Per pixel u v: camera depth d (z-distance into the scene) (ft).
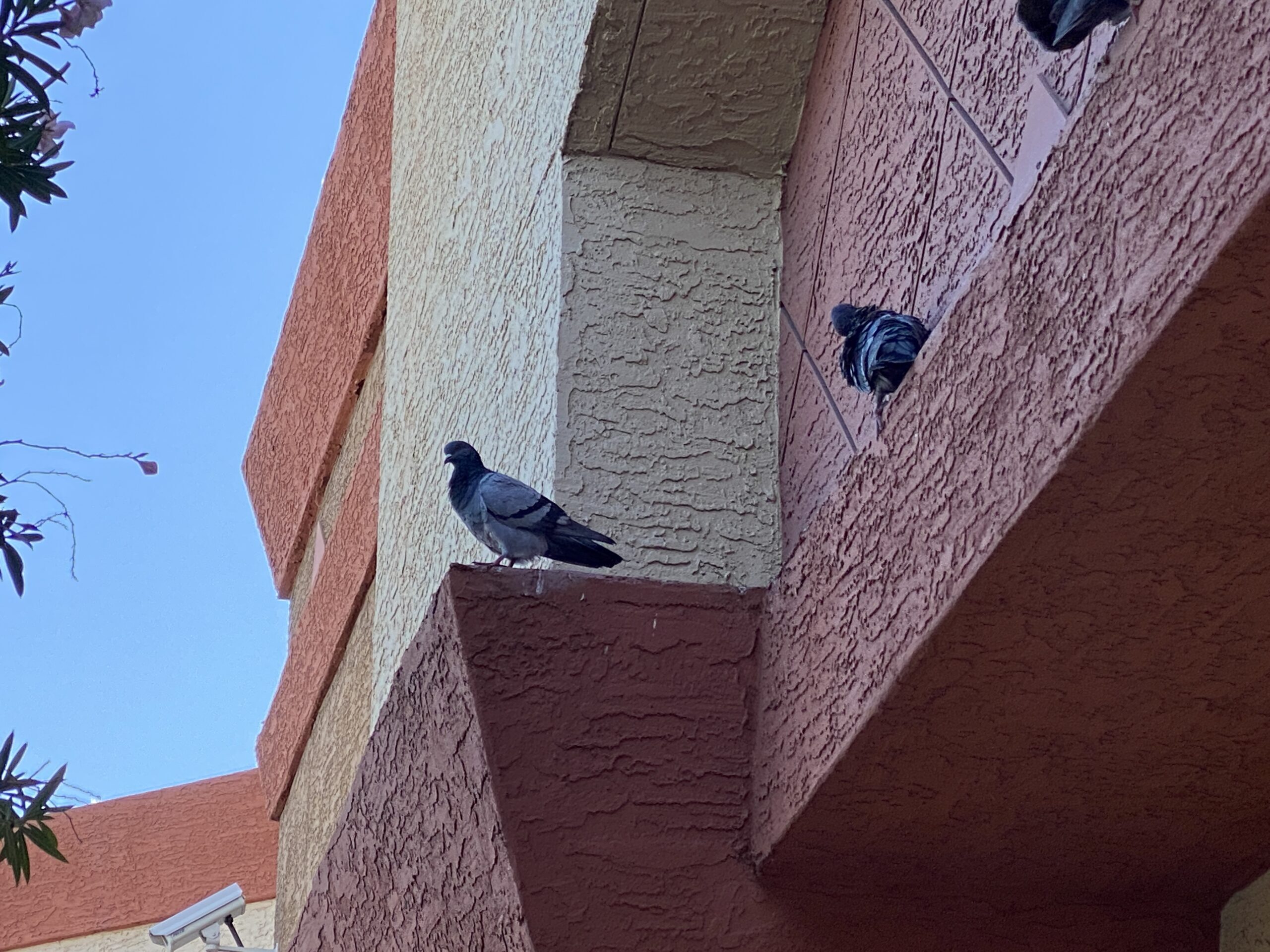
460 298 13.58
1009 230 6.66
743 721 8.52
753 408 10.55
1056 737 7.56
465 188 14.12
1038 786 7.90
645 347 10.52
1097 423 5.96
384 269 17.80
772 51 11.04
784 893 8.30
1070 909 8.75
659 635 8.61
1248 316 5.55
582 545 9.33
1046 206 6.42
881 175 9.86
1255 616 6.81
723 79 11.03
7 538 7.71
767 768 8.30
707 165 11.31
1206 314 5.56
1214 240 5.41
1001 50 8.65
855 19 10.64
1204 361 5.71
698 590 8.79
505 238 12.30
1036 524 6.36
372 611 16.83
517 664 8.37
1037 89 8.18
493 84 13.70
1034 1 6.64
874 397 8.96
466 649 8.32
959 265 8.64
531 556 9.43
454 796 8.58
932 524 7.00
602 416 10.18
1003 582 6.63
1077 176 6.24
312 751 19.24
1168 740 7.61
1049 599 6.73
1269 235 5.29
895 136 9.78
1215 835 8.38
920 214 9.26
